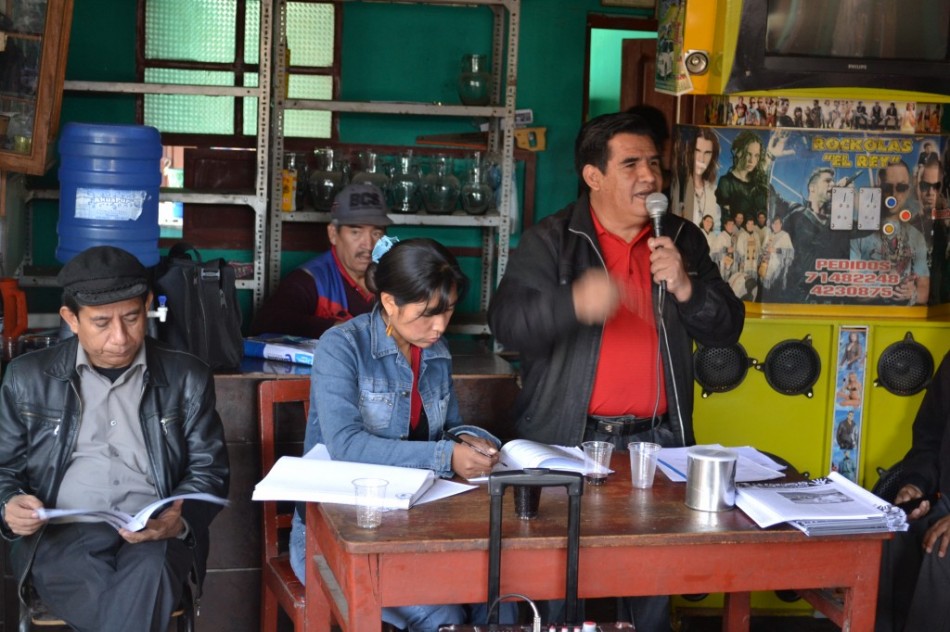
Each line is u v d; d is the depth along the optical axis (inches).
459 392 144.6
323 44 199.5
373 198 173.3
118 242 154.3
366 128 202.2
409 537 87.0
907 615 127.0
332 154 188.2
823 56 143.9
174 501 111.0
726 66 143.7
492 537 86.5
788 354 152.3
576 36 207.5
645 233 124.6
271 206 185.8
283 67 183.2
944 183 156.4
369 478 92.5
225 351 141.9
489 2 186.2
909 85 145.3
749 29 142.0
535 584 90.1
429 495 97.8
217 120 197.8
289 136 199.9
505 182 189.9
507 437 143.7
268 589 127.0
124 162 152.9
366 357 111.5
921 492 131.9
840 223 153.0
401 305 106.0
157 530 107.5
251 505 139.8
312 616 108.7
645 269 123.7
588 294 107.7
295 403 139.7
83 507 112.1
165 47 194.5
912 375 154.1
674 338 121.7
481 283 207.8
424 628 105.7
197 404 116.2
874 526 93.6
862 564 95.5
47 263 189.8
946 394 135.9
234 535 139.6
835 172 152.3
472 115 190.9
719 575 93.2
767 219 152.4
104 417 113.2
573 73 208.5
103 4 191.0
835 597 107.3
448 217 188.5
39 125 149.9
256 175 186.5
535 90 207.8
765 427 153.7
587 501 98.7
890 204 153.2
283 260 201.0
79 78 191.5
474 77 190.7
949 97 149.5
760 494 98.7
